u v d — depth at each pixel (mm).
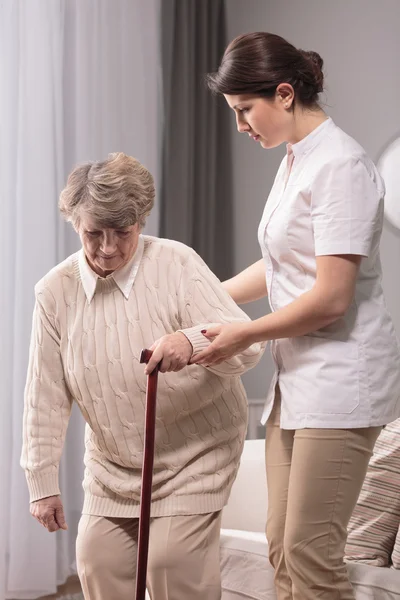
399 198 4234
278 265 1975
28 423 2086
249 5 4723
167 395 1975
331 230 1795
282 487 2014
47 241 3689
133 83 4164
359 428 1873
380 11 4324
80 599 3645
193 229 4590
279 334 1822
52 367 2072
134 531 2082
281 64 1863
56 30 3746
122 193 1861
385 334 1916
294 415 1910
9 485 3545
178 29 4434
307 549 1865
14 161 3615
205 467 2016
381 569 2195
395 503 2420
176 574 1960
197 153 4582
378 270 1973
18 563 3564
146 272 2006
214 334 1858
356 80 4395
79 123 3896
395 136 4270
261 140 1938
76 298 2027
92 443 2127
